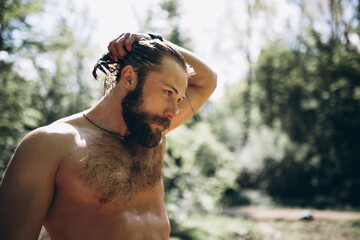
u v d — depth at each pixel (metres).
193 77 1.42
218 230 8.68
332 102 19.08
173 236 7.55
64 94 16.23
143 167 1.10
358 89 17.81
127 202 1.03
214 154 9.89
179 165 9.74
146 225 1.06
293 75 21.92
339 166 17.45
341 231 9.84
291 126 21.03
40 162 0.92
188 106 1.41
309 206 15.48
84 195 0.97
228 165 10.41
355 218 11.78
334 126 18.78
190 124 11.00
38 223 0.90
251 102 25.09
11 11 6.12
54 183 0.95
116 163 1.03
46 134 0.95
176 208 7.88
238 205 16.73
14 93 7.30
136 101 1.04
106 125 1.07
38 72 7.85
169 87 1.04
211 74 1.45
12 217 0.86
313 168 17.98
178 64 1.07
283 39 24.02
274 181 18.44
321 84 19.83
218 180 10.26
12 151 6.44
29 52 7.09
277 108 22.75
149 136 1.05
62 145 0.96
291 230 10.18
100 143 1.02
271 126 22.72
